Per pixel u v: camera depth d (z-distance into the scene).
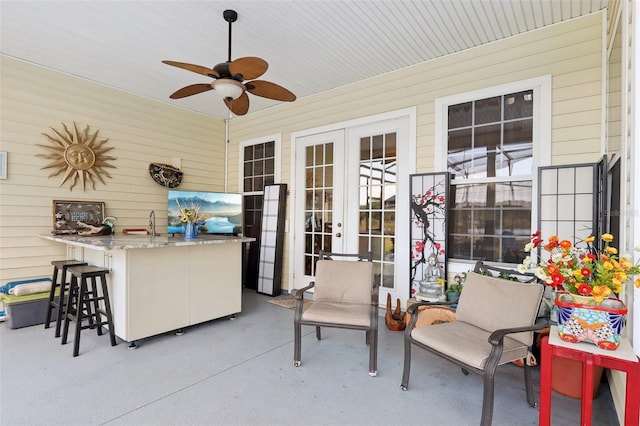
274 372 2.55
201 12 2.92
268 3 2.80
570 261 1.81
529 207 3.17
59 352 2.86
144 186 4.94
